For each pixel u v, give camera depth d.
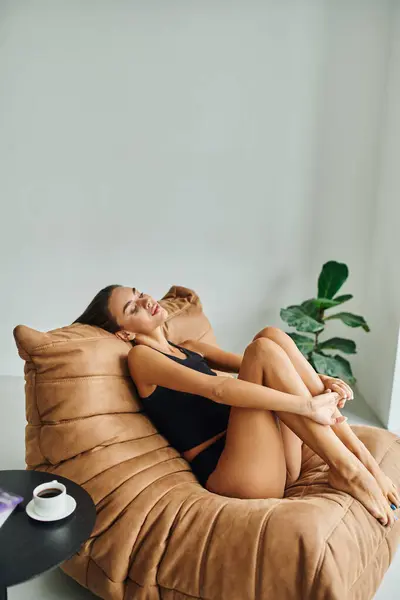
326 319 3.34
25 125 3.55
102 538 1.63
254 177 3.63
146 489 1.69
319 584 1.41
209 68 3.50
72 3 3.41
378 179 3.54
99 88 3.51
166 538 1.58
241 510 1.58
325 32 3.44
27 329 1.78
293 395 1.73
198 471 1.88
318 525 1.50
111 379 1.85
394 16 3.32
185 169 3.62
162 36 3.46
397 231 3.20
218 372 2.45
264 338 1.82
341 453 1.71
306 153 3.60
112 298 1.96
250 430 1.75
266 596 1.46
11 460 2.66
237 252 3.74
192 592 1.54
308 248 3.73
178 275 3.76
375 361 3.43
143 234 3.70
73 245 3.71
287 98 3.53
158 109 3.54
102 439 1.76
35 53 3.46
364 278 3.70
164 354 1.90
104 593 1.64
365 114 3.52
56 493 1.44
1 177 3.62
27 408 1.83
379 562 1.65
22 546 1.27
